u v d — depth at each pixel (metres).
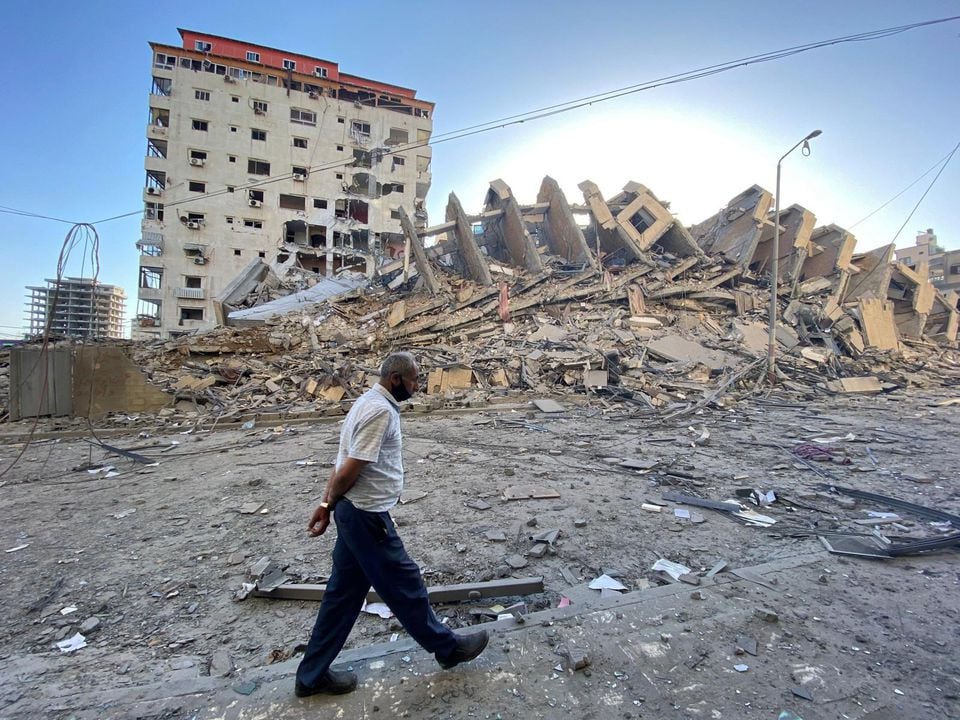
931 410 11.35
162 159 39.19
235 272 40.31
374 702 2.25
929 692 2.27
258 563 3.78
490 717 2.14
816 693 2.26
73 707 2.28
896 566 3.59
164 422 10.62
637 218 25.81
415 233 20.86
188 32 43.44
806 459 6.90
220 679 2.46
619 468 6.61
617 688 2.32
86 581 3.62
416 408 11.34
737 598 3.12
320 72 47.19
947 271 46.25
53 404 10.75
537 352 15.13
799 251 23.50
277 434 9.66
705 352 15.88
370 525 2.24
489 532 4.36
